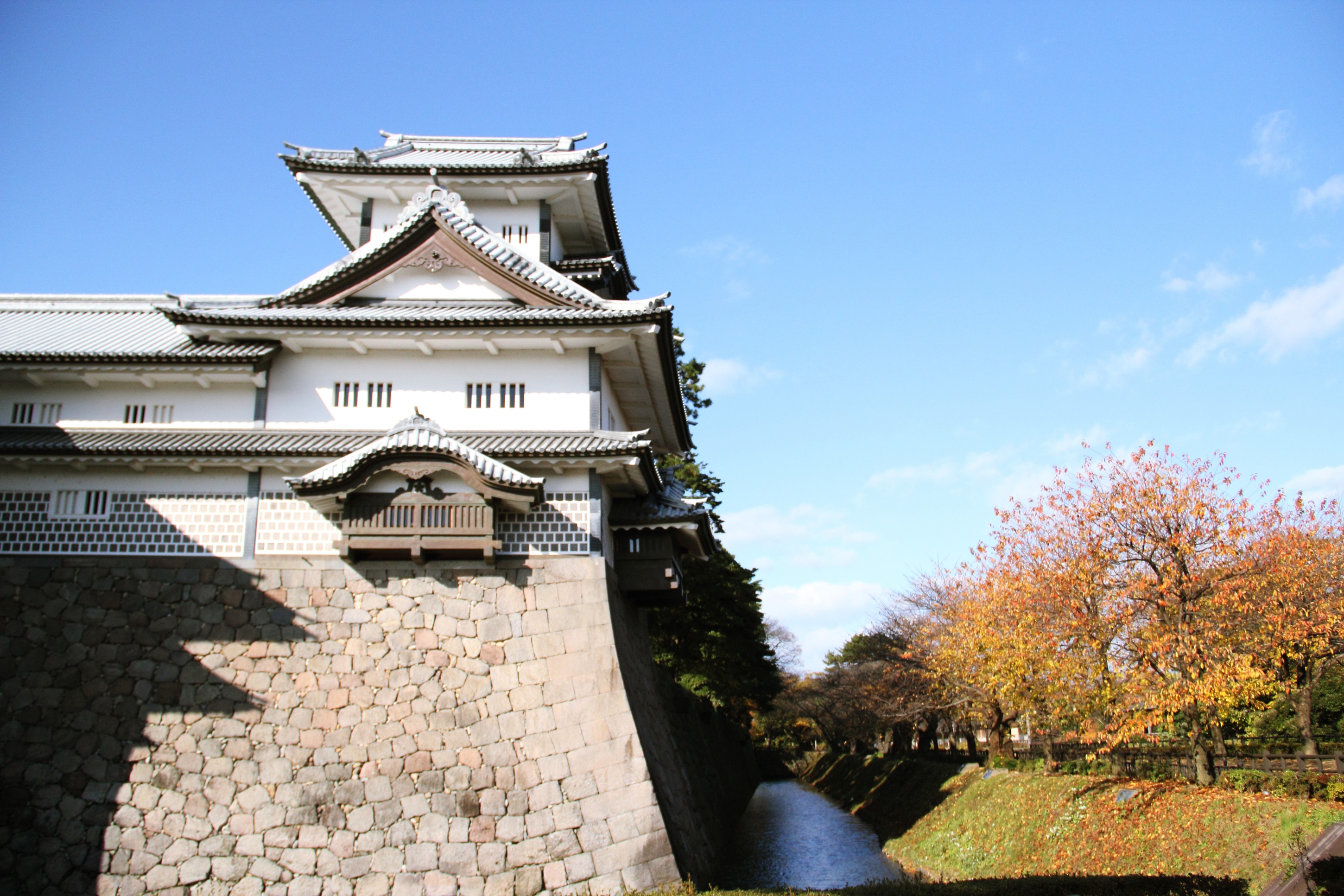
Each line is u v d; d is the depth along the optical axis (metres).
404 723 17.56
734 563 41.66
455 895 16.25
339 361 21.47
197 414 21.11
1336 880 12.59
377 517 18.52
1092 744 27.55
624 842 16.81
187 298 24.30
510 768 17.33
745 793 49.25
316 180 25.77
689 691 33.31
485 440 20.31
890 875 25.80
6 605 18.31
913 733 50.81
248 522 19.41
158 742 17.23
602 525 19.81
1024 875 17.80
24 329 23.41
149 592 18.56
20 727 17.27
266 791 16.88
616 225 29.33
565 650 18.44
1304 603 21.55
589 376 21.38
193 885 16.17
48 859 16.23
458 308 21.98
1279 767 20.08
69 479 19.62
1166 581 21.19
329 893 16.17
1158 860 18.52
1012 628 24.55
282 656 18.08
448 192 23.39
